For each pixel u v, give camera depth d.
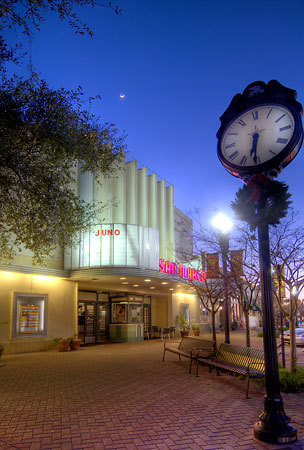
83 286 21.05
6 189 6.95
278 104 5.74
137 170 23.17
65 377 9.98
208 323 32.94
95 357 14.57
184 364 12.66
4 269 15.05
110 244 16.81
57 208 7.90
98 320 23.09
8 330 15.31
